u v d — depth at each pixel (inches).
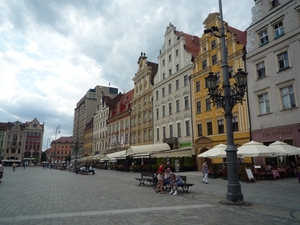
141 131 1988.2
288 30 929.5
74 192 551.8
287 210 339.3
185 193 529.7
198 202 412.2
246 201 411.8
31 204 395.5
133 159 1738.4
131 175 1234.0
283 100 931.3
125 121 2321.6
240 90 427.2
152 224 268.1
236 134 1111.6
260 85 1021.2
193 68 1450.5
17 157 4623.5
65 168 2470.5
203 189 591.8
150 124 1852.9
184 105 1494.8
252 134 1035.3
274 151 737.0
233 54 1168.2
